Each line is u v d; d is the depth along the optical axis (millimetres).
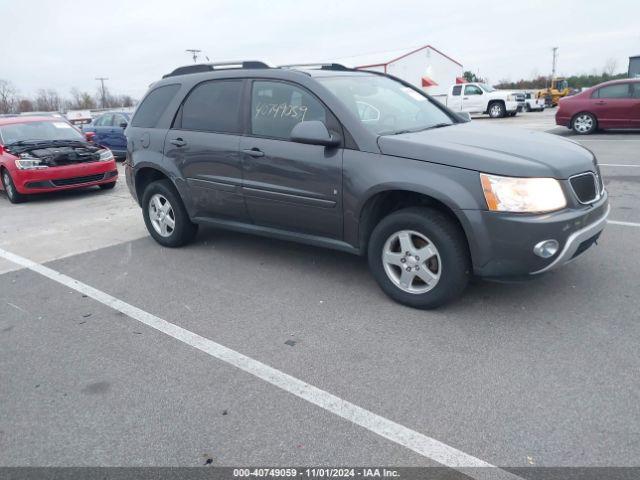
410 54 37938
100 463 2568
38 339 3863
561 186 3482
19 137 9953
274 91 4578
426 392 2969
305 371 3254
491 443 2547
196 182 5207
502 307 3938
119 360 3504
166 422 2838
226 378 3225
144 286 4805
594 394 2857
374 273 4141
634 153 11023
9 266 5578
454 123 4895
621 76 58906
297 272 4926
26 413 2988
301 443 2625
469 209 3498
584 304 3916
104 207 8562
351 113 4098
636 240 5293
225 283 4766
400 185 3738
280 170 4449
